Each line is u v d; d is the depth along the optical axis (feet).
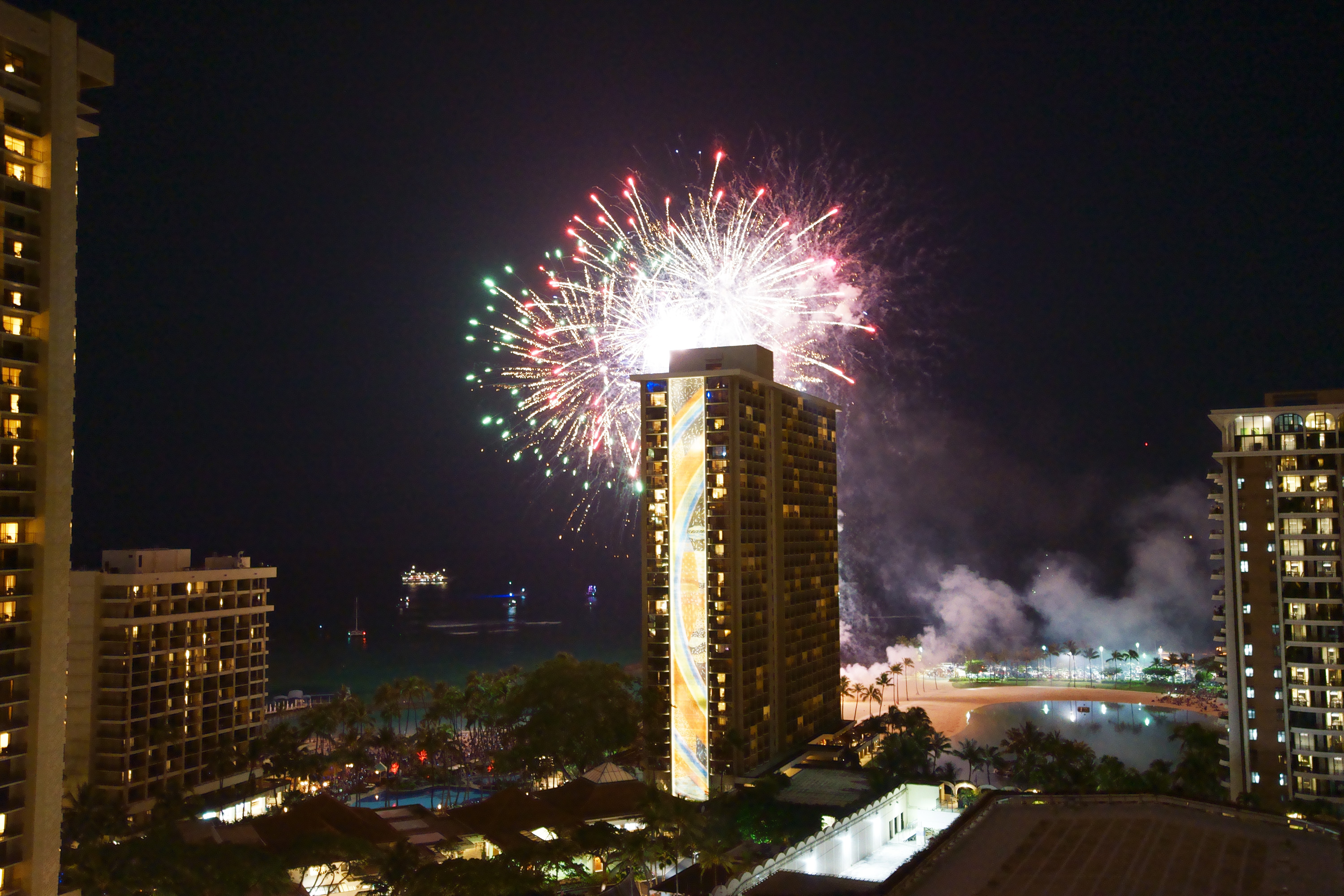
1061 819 191.72
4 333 254.88
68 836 363.15
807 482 583.99
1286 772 417.08
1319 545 424.87
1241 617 433.89
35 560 256.93
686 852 300.40
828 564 611.06
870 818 361.71
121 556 452.35
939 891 157.69
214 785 458.91
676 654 488.44
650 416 509.76
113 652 430.20
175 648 453.17
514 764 500.74
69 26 270.67
